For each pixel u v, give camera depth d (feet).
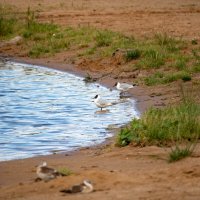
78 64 188.55
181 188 70.69
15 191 74.43
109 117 129.29
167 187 71.26
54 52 205.98
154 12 269.23
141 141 101.40
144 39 206.69
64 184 74.74
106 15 262.06
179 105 121.08
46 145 108.47
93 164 89.92
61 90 158.30
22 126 122.31
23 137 113.91
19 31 233.55
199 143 99.86
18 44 221.05
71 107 139.03
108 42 203.10
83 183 71.10
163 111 114.21
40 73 182.09
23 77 175.52
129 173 79.20
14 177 86.74
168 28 230.07
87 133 116.67
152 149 97.04
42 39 223.30
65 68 187.11
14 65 194.49
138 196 67.21
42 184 75.66
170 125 105.29
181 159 87.92
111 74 174.50
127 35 215.51
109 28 231.50
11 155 102.12
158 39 198.90
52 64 193.26
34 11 273.13
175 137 101.65
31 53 207.51
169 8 280.72
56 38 220.02
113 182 74.43
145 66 175.01
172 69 170.81
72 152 102.99
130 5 288.92
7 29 235.40
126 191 69.56
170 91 149.18
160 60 176.65
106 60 185.88
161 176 77.05
